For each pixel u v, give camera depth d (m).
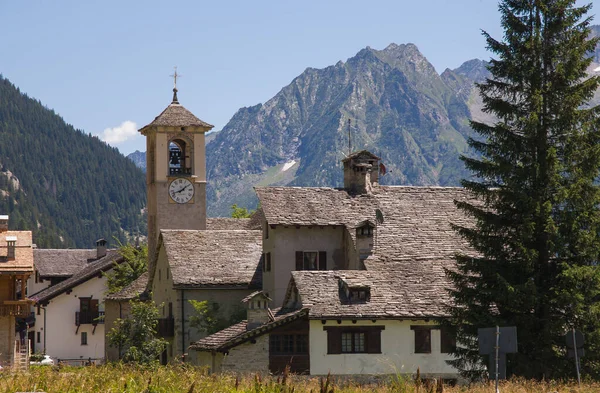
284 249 65.44
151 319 66.88
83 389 34.41
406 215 66.00
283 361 54.31
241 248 72.25
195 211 85.56
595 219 45.59
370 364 54.44
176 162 86.81
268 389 34.78
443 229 65.00
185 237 72.31
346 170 70.00
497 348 31.06
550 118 46.94
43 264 125.94
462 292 47.47
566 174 46.50
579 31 47.78
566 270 44.44
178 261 69.75
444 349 55.00
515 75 47.50
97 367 44.81
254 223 84.69
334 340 54.47
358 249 62.94
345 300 55.34
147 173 88.50
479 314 46.66
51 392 33.88
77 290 105.19
